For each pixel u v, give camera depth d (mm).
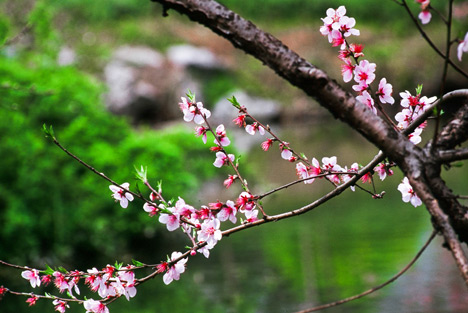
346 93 1676
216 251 11906
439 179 1661
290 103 34719
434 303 7598
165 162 13352
